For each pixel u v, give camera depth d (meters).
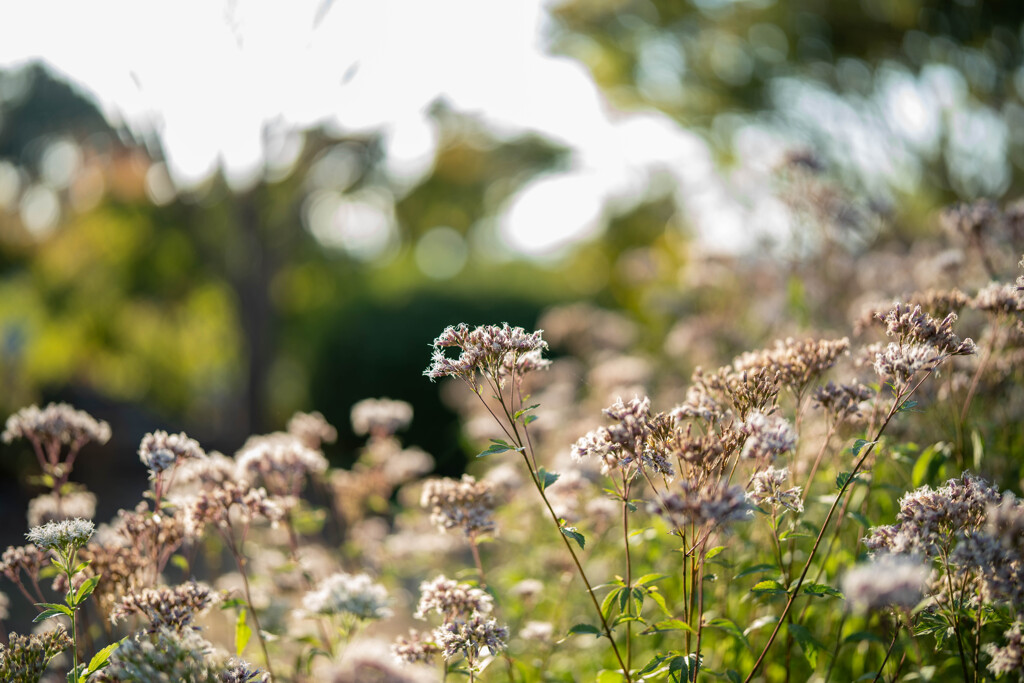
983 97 11.76
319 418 5.73
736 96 14.39
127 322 23.20
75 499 4.51
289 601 4.64
